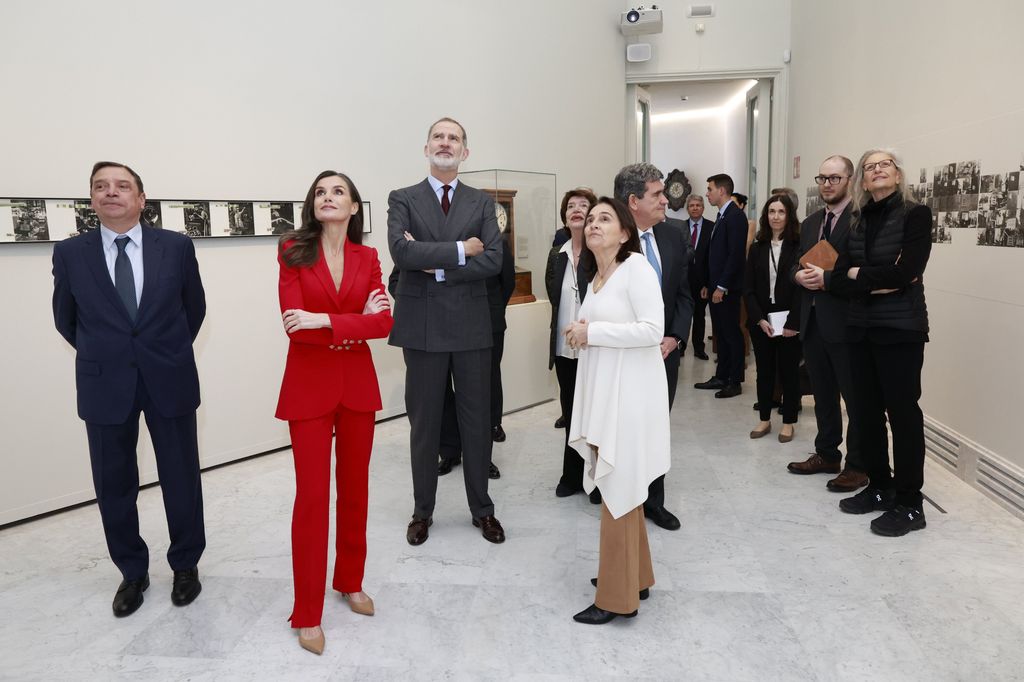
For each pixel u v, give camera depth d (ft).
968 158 11.53
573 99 21.43
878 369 10.03
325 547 7.52
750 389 19.15
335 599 8.54
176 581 8.63
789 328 13.24
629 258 7.37
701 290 22.88
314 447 7.36
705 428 15.48
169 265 8.13
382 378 16.37
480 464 10.12
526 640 7.57
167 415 8.13
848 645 7.33
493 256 9.61
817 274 10.95
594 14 22.17
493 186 15.31
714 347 20.90
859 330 10.09
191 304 8.70
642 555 8.04
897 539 9.74
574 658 7.23
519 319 16.93
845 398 11.50
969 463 11.54
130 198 7.79
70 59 10.98
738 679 6.82
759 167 25.43
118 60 11.52
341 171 15.06
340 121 14.96
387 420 16.55
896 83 14.56
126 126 11.68
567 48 21.04
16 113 10.48
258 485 12.51
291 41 13.97
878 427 10.54
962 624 7.64
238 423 13.76
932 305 12.94
